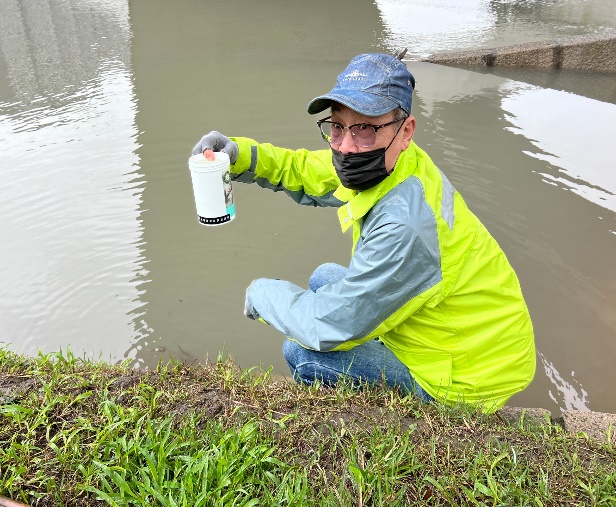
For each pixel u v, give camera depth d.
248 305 2.43
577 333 3.39
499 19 9.67
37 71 7.23
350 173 2.07
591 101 6.54
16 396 2.19
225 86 6.71
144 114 6.04
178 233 4.29
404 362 2.44
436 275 2.10
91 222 4.38
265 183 2.74
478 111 6.20
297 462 2.02
